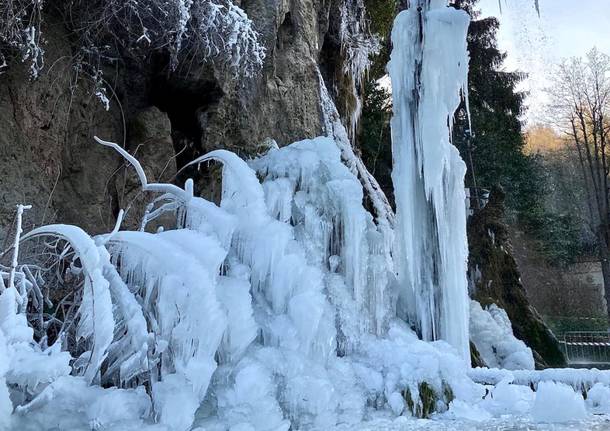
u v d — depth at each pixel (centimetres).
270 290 485
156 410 352
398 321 582
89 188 629
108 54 667
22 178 540
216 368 402
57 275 450
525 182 2333
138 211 666
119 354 384
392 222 953
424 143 604
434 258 604
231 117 775
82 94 634
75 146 626
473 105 2170
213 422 378
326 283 526
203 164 762
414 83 621
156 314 392
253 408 390
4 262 434
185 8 606
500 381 521
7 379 317
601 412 477
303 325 461
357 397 461
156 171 699
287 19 909
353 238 548
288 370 431
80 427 327
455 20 607
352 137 1224
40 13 537
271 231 490
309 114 906
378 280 556
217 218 468
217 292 422
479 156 2117
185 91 752
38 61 561
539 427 425
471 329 1018
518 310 1205
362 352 519
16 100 541
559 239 2648
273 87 846
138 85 726
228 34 669
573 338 1967
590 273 2952
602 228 2588
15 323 333
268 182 565
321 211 567
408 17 631
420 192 614
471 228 1266
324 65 1149
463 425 432
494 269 1216
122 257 416
